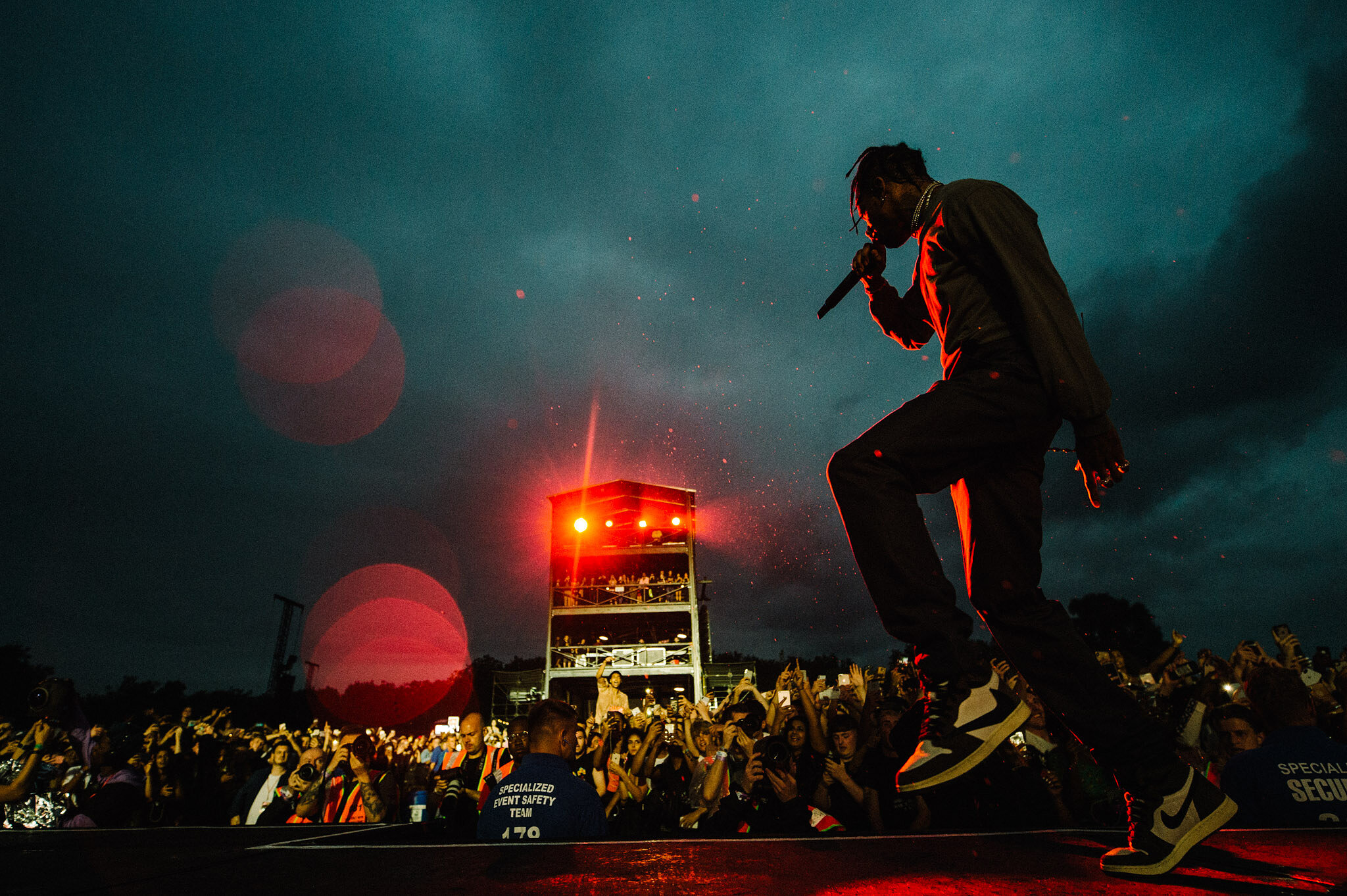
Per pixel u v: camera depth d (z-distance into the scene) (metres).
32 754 4.57
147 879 1.17
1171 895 0.96
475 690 33.78
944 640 1.17
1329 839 1.32
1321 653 6.24
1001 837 1.37
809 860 1.19
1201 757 4.33
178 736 6.46
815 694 5.81
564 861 1.22
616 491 26.45
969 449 1.23
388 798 5.93
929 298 1.42
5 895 1.06
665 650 23.97
